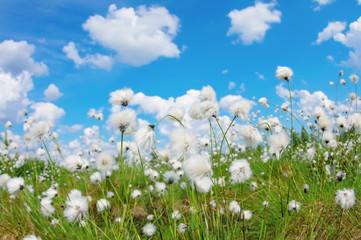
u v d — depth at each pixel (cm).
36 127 55
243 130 40
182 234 42
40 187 87
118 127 38
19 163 105
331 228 41
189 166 31
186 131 35
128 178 78
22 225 57
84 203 39
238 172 34
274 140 40
